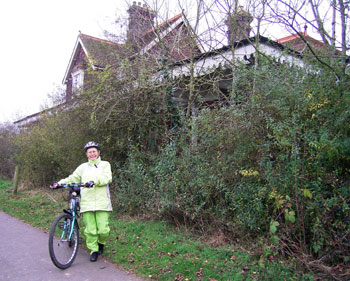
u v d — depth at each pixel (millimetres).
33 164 12297
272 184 4797
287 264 4379
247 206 5277
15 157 13992
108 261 4977
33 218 7762
